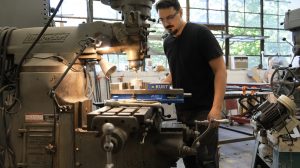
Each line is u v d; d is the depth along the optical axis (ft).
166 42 6.57
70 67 4.13
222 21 20.58
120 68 15.47
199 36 5.82
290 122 6.56
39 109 4.37
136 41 4.51
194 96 6.10
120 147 3.43
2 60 4.65
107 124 3.25
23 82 4.40
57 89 4.26
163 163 3.99
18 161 4.42
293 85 8.19
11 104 4.45
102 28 4.42
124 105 4.50
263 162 8.46
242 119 14.82
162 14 5.68
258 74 19.20
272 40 22.00
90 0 6.96
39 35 4.32
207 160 5.55
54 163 4.28
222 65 5.69
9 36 4.76
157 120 4.20
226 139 13.14
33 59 4.50
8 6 5.96
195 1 19.60
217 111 5.39
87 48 4.47
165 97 5.20
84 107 4.45
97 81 8.89
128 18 4.26
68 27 4.70
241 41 21.01
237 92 11.98
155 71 15.76
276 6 21.94
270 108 6.61
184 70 6.11
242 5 21.03
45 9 6.12
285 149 6.57
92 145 4.01
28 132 4.38
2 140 4.52
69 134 4.21
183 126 4.37
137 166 3.99
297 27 9.30
